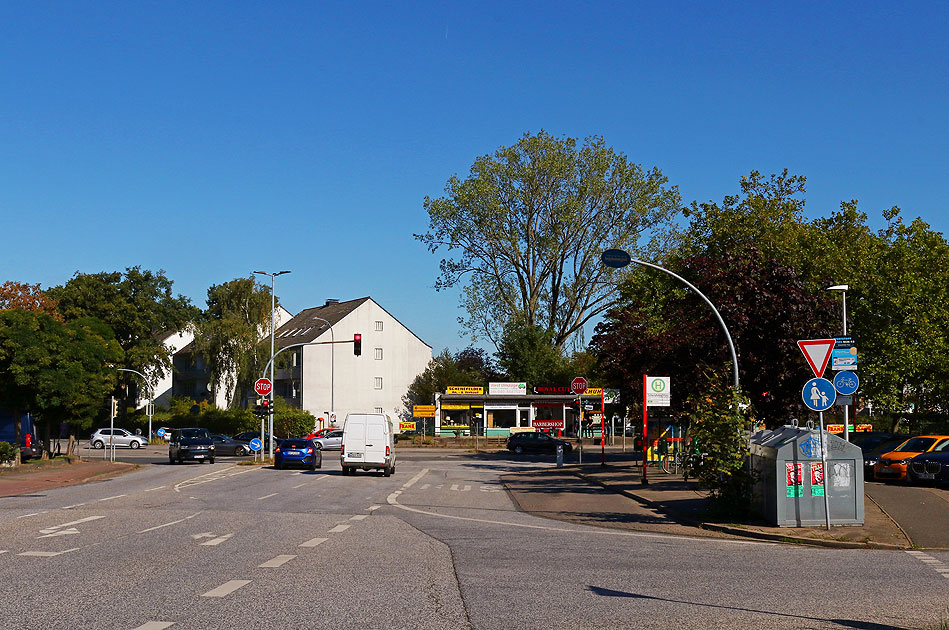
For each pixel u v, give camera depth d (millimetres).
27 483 28188
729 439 18219
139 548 12617
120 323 78125
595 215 52906
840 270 36094
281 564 11227
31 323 36625
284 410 67625
